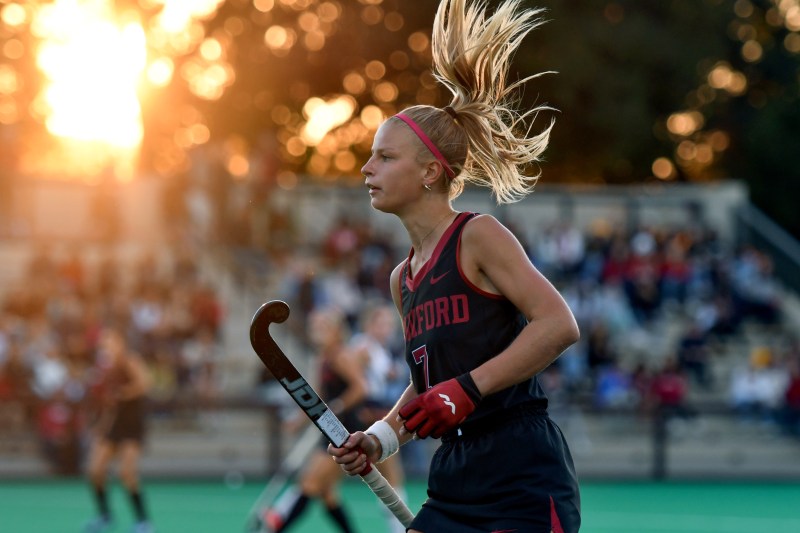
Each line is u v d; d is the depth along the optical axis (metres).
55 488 41.44
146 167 90.50
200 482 44.28
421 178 10.91
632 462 49.72
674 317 58.44
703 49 90.50
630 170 95.50
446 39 11.27
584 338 54.69
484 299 10.62
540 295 10.26
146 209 61.38
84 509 35.66
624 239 61.84
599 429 50.19
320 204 64.38
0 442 44.59
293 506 24.20
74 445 44.38
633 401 49.81
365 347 26.48
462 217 10.85
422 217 11.01
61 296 50.56
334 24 91.31
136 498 29.83
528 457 10.59
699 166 102.25
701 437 50.78
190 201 58.47
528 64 84.56
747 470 49.38
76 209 61.47
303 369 49.53
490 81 11.20
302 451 29.64
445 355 10.73
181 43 94.31
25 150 95.19
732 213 67.88
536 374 10.50
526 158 11.36
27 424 44.66
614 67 87.31
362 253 57.03
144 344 47.56
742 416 49.44
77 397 45.06
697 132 100.56
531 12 11.20
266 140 58.09
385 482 11.20
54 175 64.44
